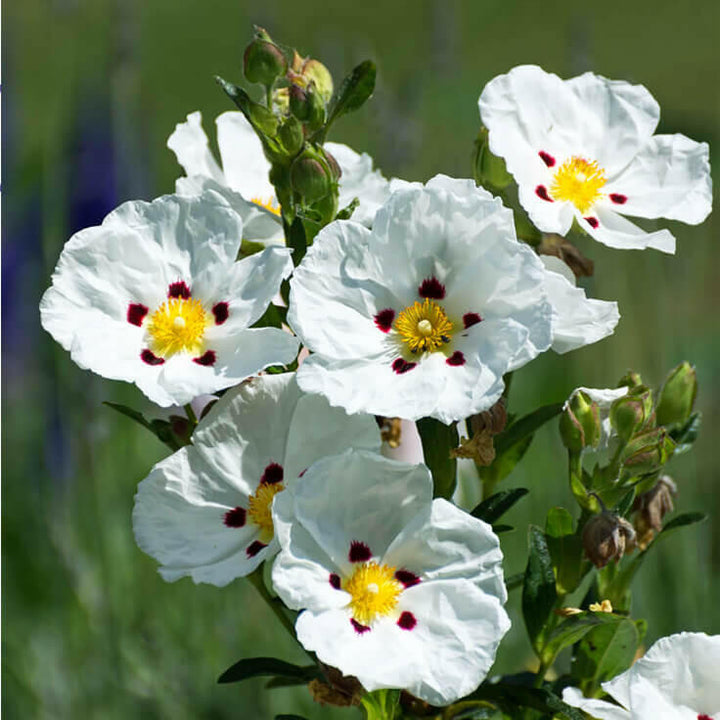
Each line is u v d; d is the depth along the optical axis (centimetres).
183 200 81
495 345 78
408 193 79
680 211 85
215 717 124
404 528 78
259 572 82
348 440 80
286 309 83
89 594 132
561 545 84
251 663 83
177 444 83
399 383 78
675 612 125
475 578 78
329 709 121
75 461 135
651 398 83
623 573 86
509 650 124
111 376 79
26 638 139
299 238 82
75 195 137
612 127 86
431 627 78
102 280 81
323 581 78
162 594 133
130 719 126
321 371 78
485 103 84
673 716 79
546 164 85
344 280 79
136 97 142
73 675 129
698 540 128
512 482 137
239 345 80
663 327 137
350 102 84
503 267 79
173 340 80
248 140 90
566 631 82
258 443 81
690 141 86
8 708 133
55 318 80
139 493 80
